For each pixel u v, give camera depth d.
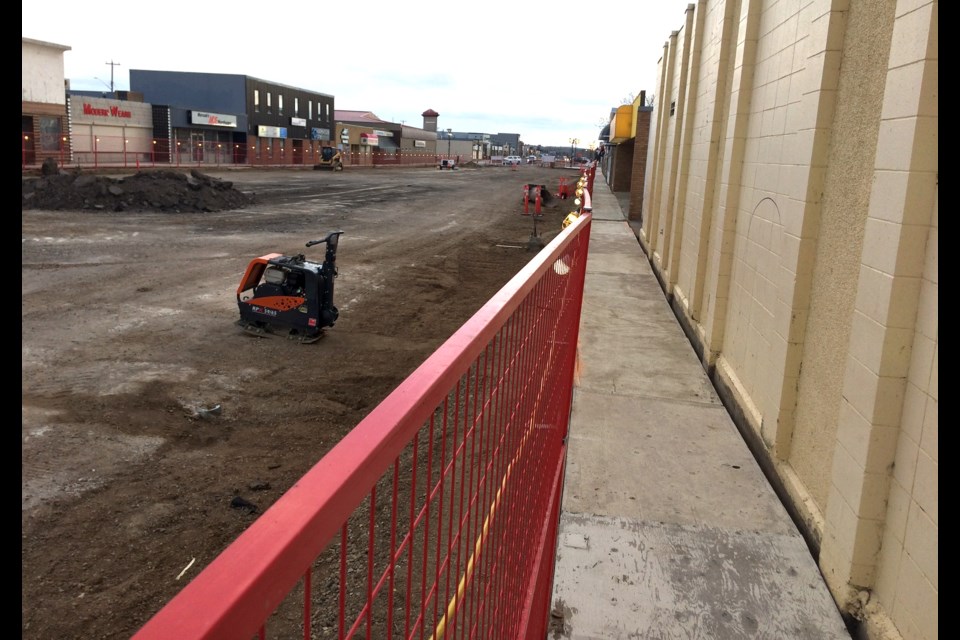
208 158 55.53
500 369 1.77
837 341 3.49
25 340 8.91
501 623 1.86
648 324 8.38
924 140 2.52
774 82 4.88
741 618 3.04
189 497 5.20
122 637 3.66
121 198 23.03
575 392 5.82
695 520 3.84
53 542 4.51
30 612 3.81
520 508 2.20
